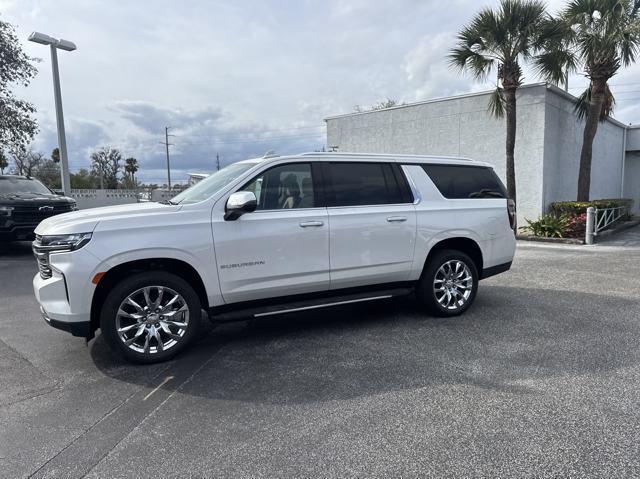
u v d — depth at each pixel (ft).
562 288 22.47
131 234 12.73
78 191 102.89
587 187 48.73
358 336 15.51
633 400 10.60
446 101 53.21
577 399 10.69
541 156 47.11
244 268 13.99
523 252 35.83
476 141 51.34
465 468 8.18
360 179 16.15
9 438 9.50
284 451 8.84
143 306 13.28
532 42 42.63
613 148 69.72
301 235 14.67
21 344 15.33
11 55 53.98
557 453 8.57
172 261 13.41
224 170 16.38
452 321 17.08
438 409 10.36
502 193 19.06
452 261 17.57
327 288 15.56
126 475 8.20
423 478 7.94
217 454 8.79
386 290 16.75
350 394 11.22
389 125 58.39
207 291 13.67
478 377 12.02
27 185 39.68
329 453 8.74
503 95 46.16
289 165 15.07
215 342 15.19
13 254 36.27
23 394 11.55
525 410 10.21
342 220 15.33
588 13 43.42
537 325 16.43
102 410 10.67
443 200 17.47
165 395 11.39
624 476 7.87
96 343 15.34
